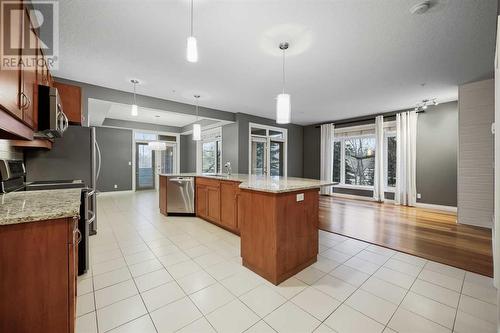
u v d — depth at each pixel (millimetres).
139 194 6855
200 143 7707
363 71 3193
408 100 4625
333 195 6832
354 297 1771
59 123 2010
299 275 2107
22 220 1123
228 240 2975
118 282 1951
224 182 3379
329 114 5980
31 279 1166
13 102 1186
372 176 6145
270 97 4500
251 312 1587
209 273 2119
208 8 1890
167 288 1869
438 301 1720
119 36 2305
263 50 2598
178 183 4121
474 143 3652
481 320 1511
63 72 3238
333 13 1955
